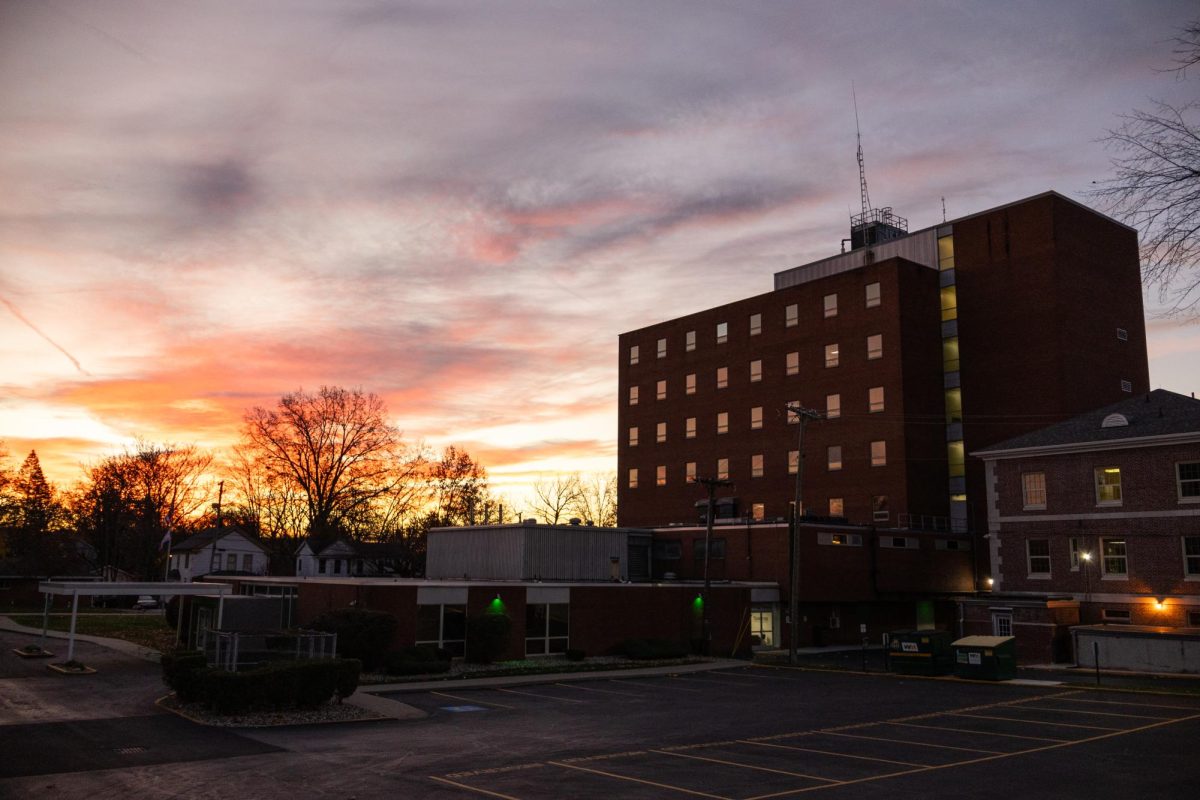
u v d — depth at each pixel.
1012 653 35.62
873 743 20.81
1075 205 60.62
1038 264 59.22
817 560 51.22
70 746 18.77
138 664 34.62
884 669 39.31
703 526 56.19
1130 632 38.41
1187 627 40.09
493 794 15.09
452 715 24.84
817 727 23.27
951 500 61.62
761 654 47.06
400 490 82.31
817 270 76.12
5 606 79.38
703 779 16.59
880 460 60.09
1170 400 44.94
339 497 77.88
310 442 76.94
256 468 79.00
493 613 37.59
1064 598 44.69
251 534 104.31
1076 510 45.25
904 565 55.62
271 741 19.91
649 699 28.94
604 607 42.22
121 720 22.12
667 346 78.06
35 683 28.92
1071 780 16.73
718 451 71.75
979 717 25.22
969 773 17.34
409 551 87.44
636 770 17.39
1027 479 47.44
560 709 26.36
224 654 26.39
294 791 15.08
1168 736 21.95
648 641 43.16
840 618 53.56
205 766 17.05
